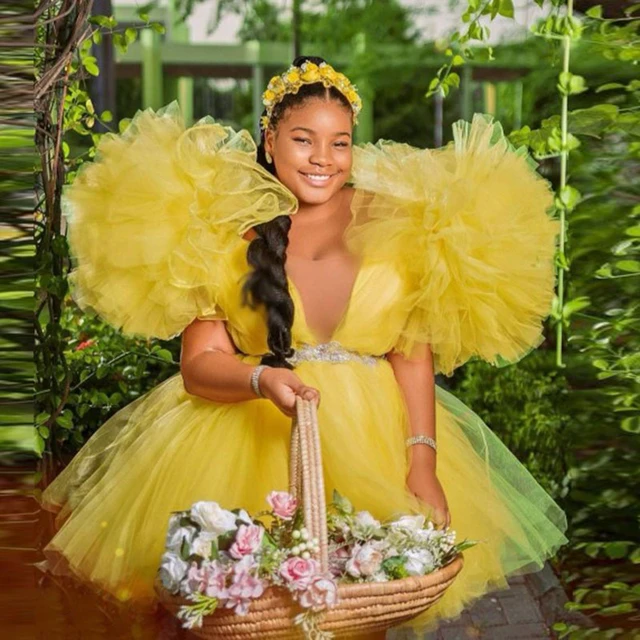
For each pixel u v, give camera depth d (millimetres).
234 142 3852
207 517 3080
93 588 3916
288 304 3648
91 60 5590
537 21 5680
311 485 3113
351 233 3795
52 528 4605
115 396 5832
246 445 3740
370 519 3268
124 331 3785
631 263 4988
